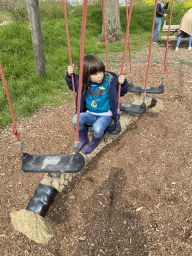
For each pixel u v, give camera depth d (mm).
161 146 2787
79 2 14453
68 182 2373
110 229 1933
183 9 13562
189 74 4848
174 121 3250
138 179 2367
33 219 1855
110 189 2295
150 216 1987
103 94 2086
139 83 4523
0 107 3803
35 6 4043
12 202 2223
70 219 2049
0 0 12258
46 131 3297
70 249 1817
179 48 7621
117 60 6320
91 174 2500
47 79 4734
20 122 3549
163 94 4020
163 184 2271
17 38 5809
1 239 1901
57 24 8336
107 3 8203
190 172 2355
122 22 11070
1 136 3217
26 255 1788
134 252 1747
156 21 8141
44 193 2021
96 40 8703
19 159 2779
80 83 1192
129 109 2572
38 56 4531
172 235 1814
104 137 2363
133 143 2898
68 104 4039
